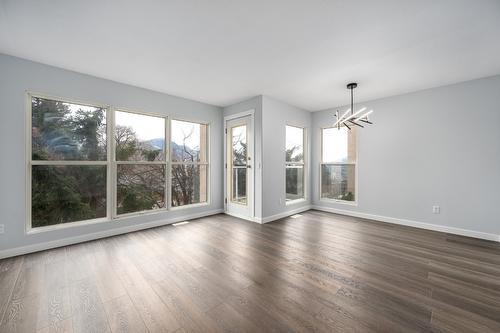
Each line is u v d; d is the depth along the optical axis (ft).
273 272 7.39
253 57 8.83
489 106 10.53
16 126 8.76
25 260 8.26
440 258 8.49
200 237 10.88
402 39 7.49
